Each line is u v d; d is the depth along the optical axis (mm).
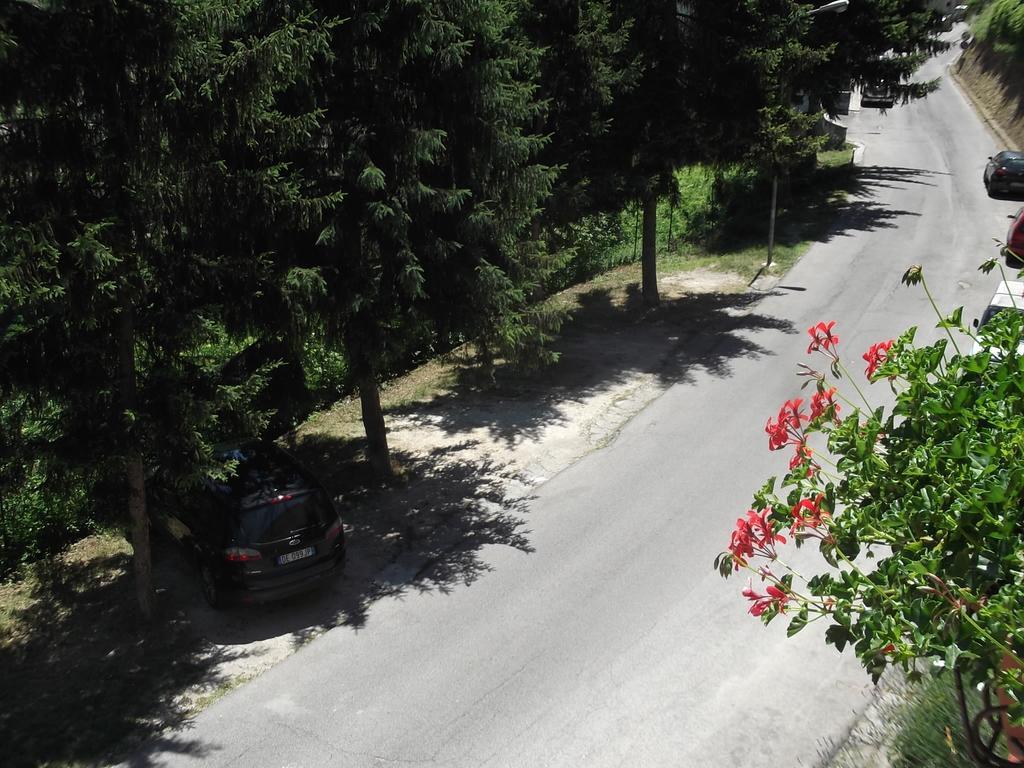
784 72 19656
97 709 8164
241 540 9281
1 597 10352
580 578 9945
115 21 7277
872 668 3469
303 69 9023
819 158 35531
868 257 23016
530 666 8414
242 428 9258
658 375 16578
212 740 7672
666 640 8672
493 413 15234
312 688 8328
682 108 17703
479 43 11344
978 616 3242
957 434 3861
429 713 7848
